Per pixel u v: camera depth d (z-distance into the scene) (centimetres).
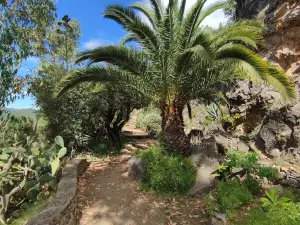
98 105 927
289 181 515
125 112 1064
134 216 463
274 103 832
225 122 1069
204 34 519
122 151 1015
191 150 686
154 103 724
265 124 832
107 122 1038
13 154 499
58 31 991
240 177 541
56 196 432
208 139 709
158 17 602
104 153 952
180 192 555
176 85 638
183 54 545
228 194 441
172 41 580
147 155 646
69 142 902
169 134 672
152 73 624
